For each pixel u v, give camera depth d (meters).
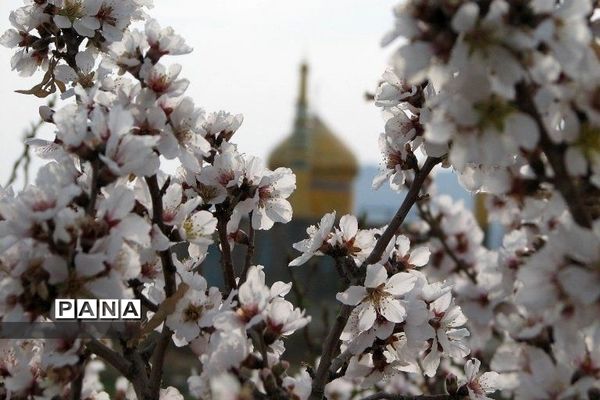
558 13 0.49
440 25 0.50
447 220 0.95
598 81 0.49
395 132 0.65
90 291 0.54
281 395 0.54
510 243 0.57
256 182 0.67
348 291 0.63
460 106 0.50
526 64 0.49
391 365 0.66
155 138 0.56
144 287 0.63
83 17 0.72
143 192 0.60
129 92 0.60
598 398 0.51
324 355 0.63
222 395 0.53
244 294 0.58
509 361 0.53
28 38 0.74
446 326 0.66
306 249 0.68
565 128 0.50
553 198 0.52
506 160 0.54
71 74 0.72
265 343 0.57
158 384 0.60
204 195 0.66
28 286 0.54
